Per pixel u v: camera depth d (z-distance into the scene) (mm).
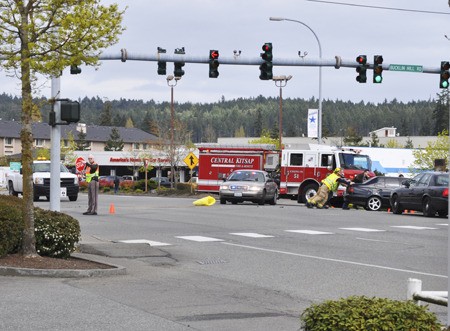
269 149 61531
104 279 16406
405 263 19984
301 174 53719
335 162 52594
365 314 6977
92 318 11906
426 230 30062
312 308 7348
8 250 17422
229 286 15906
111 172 139625
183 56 37656
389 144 151375
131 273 17578
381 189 45656
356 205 50250
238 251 22438
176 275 17438
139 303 13445
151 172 147625
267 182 48656
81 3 17250
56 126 22891
